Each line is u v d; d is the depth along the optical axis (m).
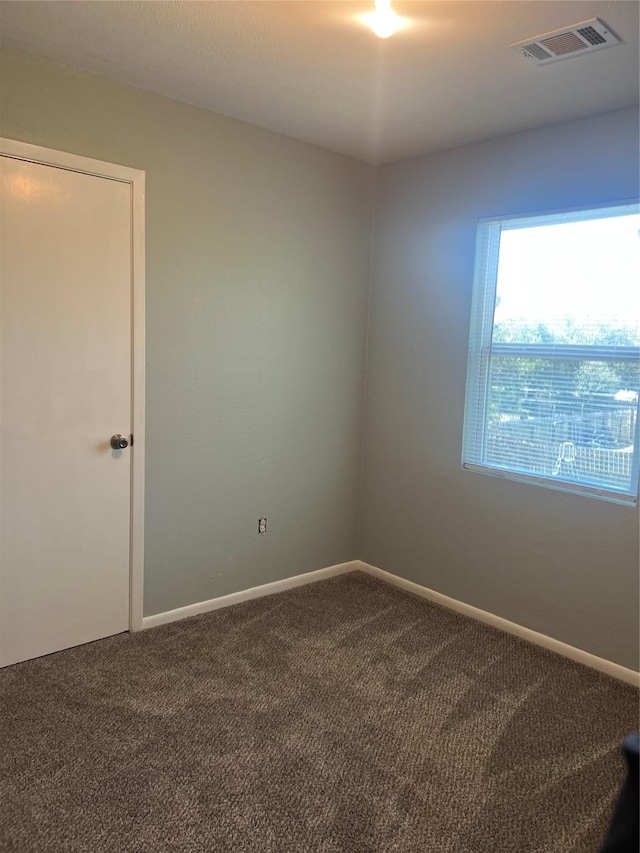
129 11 1.99
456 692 2.54
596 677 2.71
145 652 2.76
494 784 2.01
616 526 2.71
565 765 2.12
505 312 3.09
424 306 3.42
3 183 2.35
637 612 2.66
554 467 2.94
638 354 2.62
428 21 1.97
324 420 3.61
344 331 3.63
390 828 1.81
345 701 2.45
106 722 2.24
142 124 2.67
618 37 2.04
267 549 3.45
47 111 2.41
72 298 2.57
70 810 1.83
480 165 3.12
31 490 2.56
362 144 3.24
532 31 2.02
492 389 3.17
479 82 2.42
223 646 2.85
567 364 2.86
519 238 3.01
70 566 2.71
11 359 2.44
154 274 2.79
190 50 2.26
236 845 1.73
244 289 3.13
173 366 2.92
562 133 2.80
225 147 2.96
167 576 3.04
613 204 2.65
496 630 3.13
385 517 3.73
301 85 2.53
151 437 2.89
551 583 2.95
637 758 1.19
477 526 3.24
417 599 3.48
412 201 3.45
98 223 2.60
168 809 1.85
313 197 3.35
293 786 1.96
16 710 2.29
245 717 2.31
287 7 1.92
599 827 1.84
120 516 2.83
